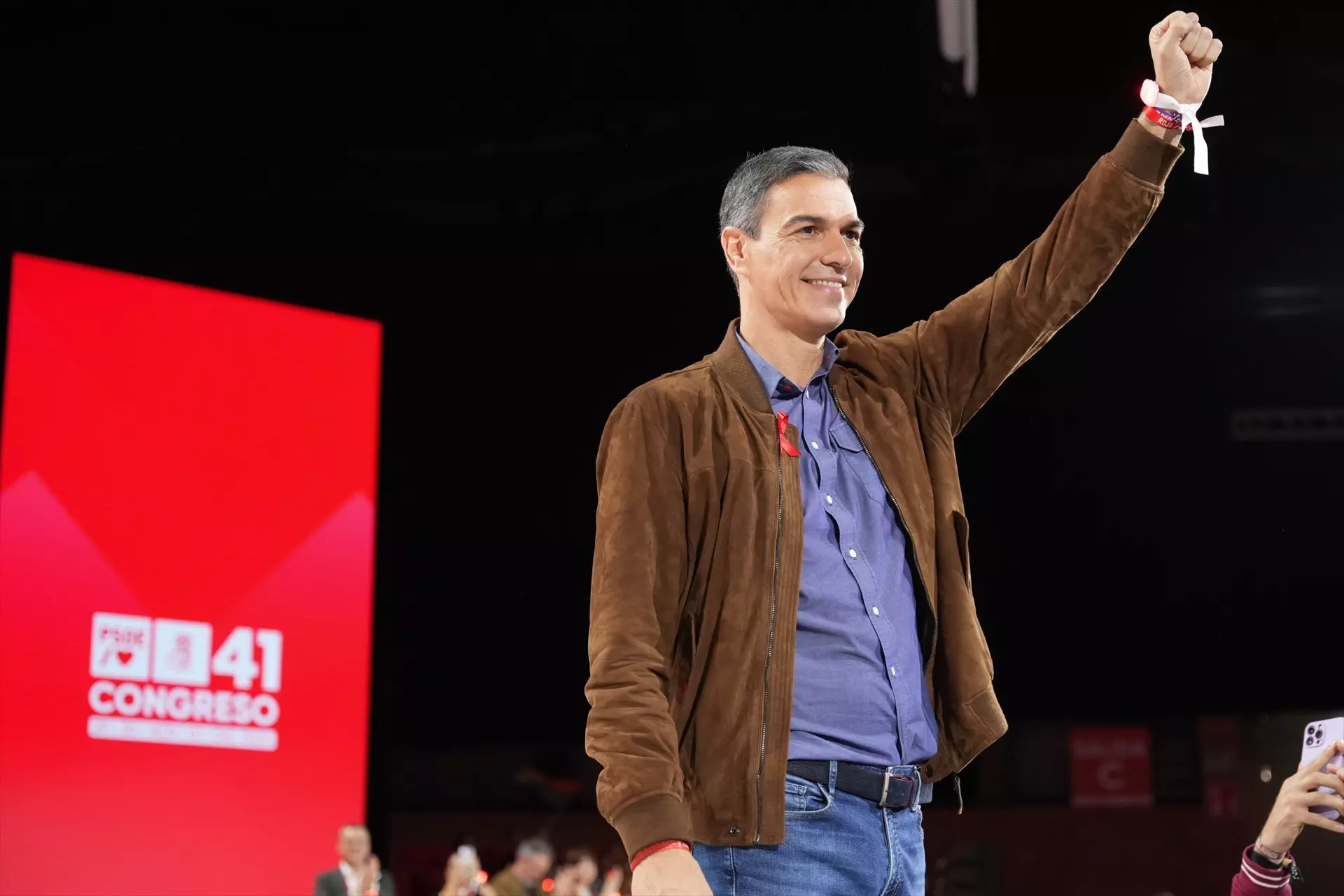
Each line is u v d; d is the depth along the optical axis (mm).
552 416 9727
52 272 7125
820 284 1906
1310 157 8172
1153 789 12211
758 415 1877
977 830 12352
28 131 8242
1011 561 9219
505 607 9938
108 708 7059
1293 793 2102
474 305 9523
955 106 7750
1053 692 9141
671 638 1813
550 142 8594
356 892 7078
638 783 1636
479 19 7895
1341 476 8969
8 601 6848
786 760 1728
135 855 7047
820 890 1727
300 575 7770
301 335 7926
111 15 7770
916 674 1835
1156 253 8898
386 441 8273
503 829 13102
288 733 7617
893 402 1979
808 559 1818
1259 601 9039
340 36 7977
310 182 8672
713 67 8086
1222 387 9047
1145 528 9141
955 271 8656
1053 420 9227
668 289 9375
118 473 7223
